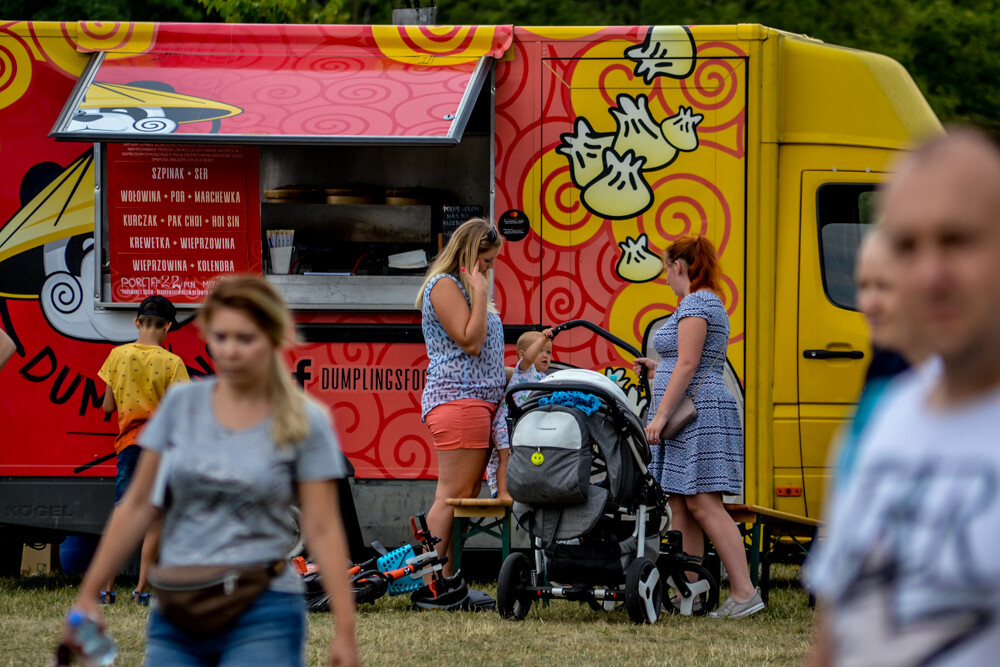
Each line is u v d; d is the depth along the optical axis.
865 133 23.94
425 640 18.28
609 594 19.44
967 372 5.14
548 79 23.73
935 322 4.98
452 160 26.03
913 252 5.03
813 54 23.83
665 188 23.62
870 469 5.39
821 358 23.55
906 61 52.56
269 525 9.43
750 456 23.42
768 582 22.16
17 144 23.45
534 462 18.52
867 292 7.48
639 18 52.22
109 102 22.31
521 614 20.00
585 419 18.83
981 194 4.87
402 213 25.22
